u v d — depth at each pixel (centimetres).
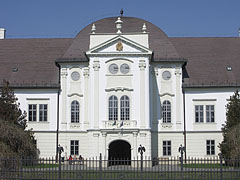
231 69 5828
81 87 5581
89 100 5381
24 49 6294
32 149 4416
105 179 3219
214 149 5538
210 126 5575
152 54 5350
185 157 5438
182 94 5641
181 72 5644
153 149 5484
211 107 5612
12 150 4072
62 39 6469
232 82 5616
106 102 5266
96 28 5975
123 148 5959
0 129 4153
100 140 5172
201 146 5541
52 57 6103
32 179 3200
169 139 5534
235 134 4341
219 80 5662
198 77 5734
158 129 5541
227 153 4719
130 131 5138
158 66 5638
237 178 3159
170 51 5725
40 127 5588
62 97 5606
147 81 5272
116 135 5159
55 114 5603
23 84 5650
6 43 6438
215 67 5888
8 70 5897
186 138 5550
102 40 5359
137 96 5259
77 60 5556
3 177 3173
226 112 5366
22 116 5078
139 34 5334
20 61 6056
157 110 5572
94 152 5159
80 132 5509
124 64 5319
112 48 5325
